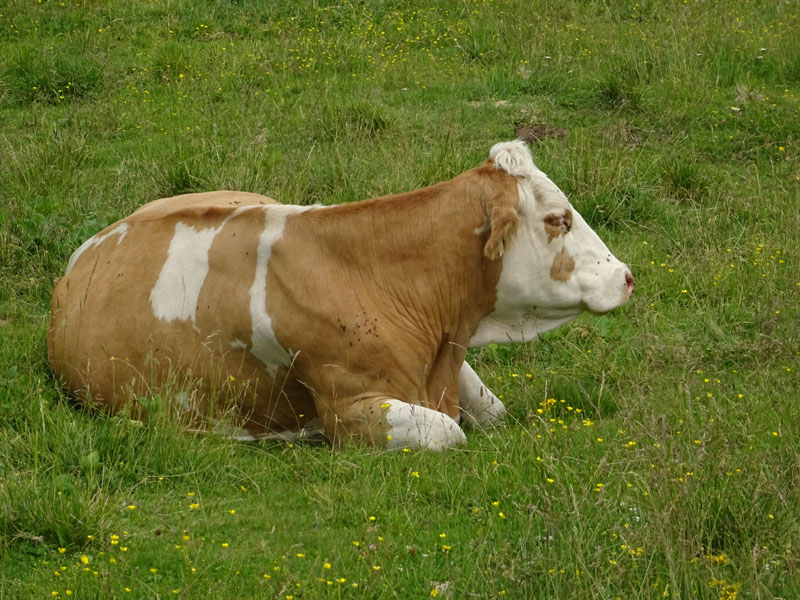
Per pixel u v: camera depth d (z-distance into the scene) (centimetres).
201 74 1694
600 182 1350
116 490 775
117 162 1434
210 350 884
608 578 641
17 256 1155
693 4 1955
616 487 750
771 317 1087
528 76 1692
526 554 677
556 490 744
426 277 880
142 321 897
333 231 873
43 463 802
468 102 1633
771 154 1477
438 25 1895
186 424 893
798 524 700
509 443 845
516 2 1964
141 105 1599
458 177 898
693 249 1236
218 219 908
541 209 894
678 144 1502
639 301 1136
